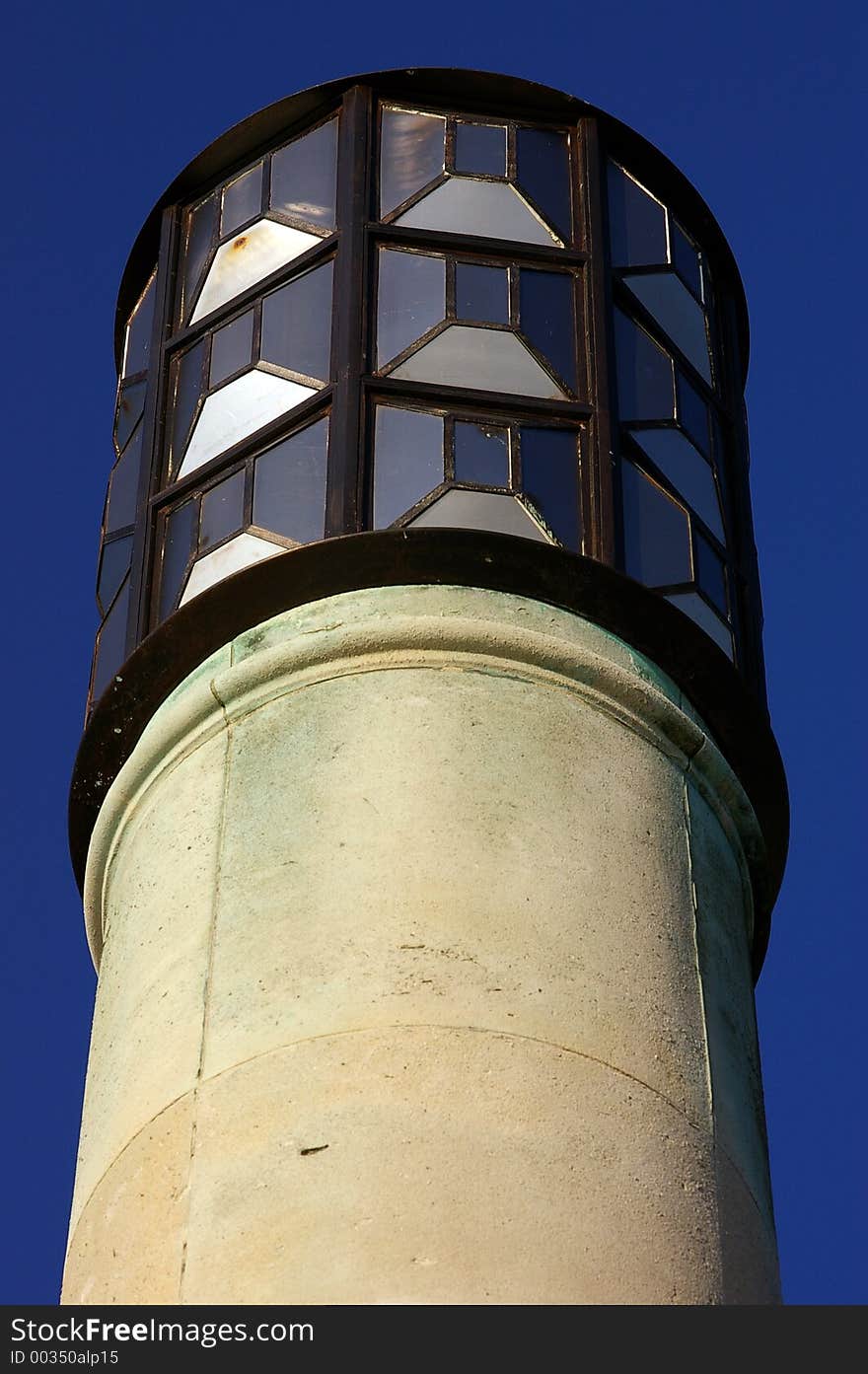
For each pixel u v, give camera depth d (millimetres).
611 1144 11203
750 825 13453
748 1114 12188
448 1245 10633
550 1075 11289
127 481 14820
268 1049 11375
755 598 14828
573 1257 10758
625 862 12312
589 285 14672
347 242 14516
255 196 15203
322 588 13070
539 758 12453
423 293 14383
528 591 13133
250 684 12852
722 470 15016
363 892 11812
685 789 13023
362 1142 10938
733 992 12547
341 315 14203
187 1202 11070
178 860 12484
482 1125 11031
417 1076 11133
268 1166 10992
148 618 13930
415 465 13688
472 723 12469
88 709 14070
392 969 11508
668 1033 11812
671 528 14195
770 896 13766
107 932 12969
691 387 15070
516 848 12055
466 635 12742
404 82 15188
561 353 14352
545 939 11766
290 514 13648
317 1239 10688
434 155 14977
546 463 13891
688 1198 11297
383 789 12188
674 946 12203
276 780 12430
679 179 15602
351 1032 11297
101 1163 11688
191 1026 11711
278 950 11734
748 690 13594
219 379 14555
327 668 12734
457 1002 11406
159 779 13070
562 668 12836
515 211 14844
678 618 13359
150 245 15695
